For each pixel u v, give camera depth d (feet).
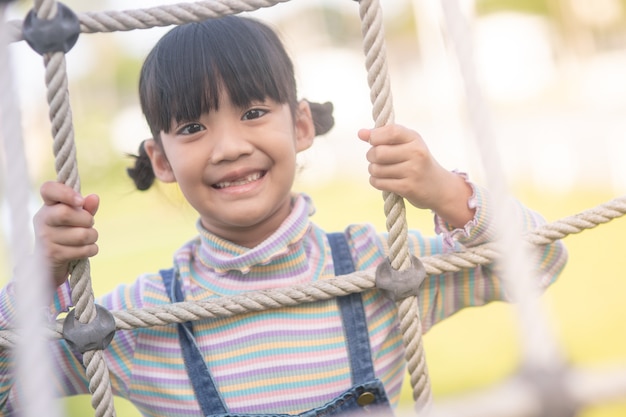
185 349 4.90
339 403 4.67
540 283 5.10
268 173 5.01
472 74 3.52
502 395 2.81
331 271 5.12
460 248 4.98
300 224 5.08
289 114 5.18
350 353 4.88
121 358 4.98
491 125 3.48
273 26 5.65
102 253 26.11
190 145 4.99
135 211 42.22
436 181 4.67
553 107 33.73
